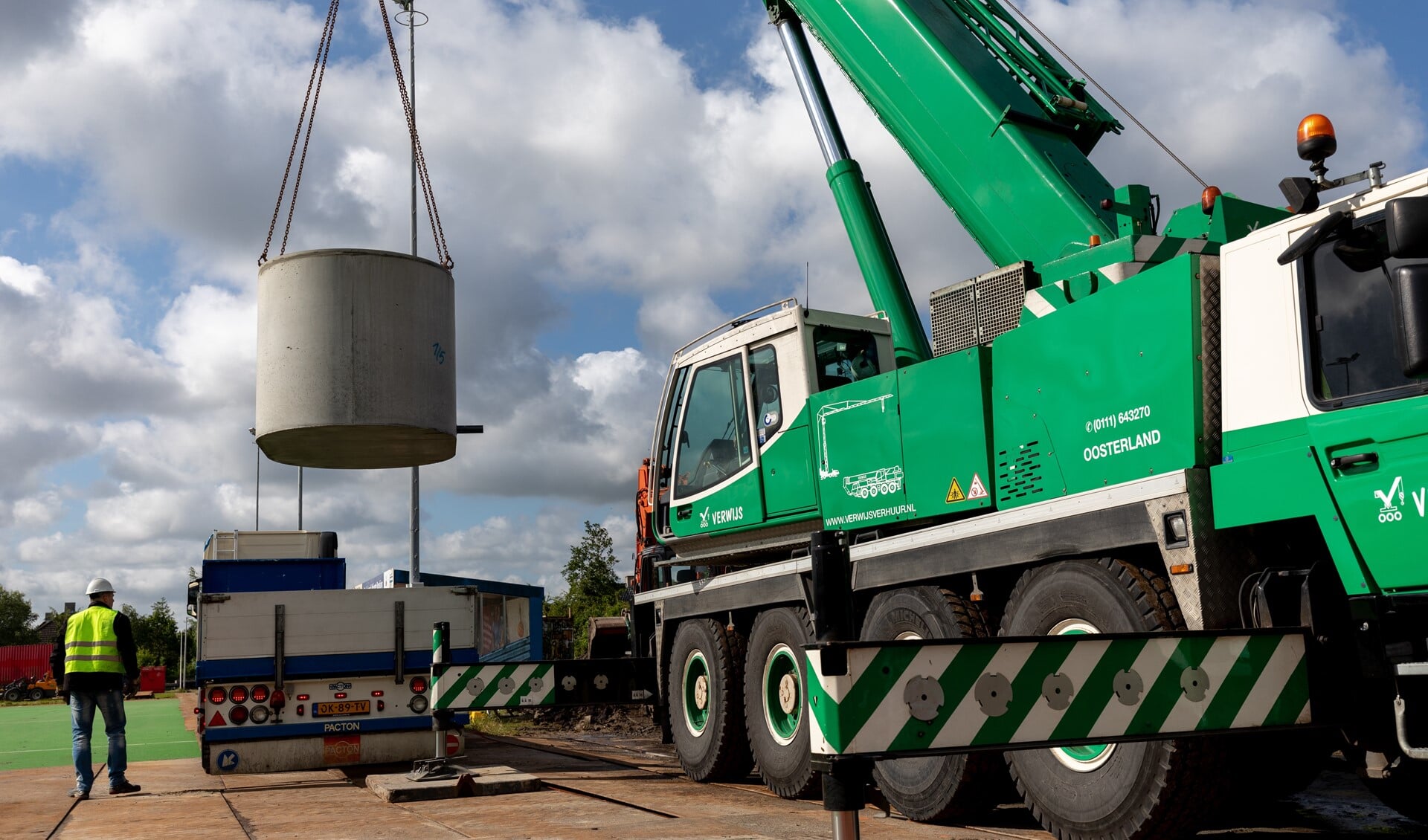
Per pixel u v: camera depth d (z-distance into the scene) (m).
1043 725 3.42
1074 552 5.54
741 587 8.52
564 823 6.56
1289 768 5.33
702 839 5.84
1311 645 4.31
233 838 6.43
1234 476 4.80
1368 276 4.40
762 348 8.42
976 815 6.41
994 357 6.31
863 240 9.51
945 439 6.57
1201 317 5.10
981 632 6.23
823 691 3.06
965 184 7.86
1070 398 5.73
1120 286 5.49
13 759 13.72
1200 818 4.94
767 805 7.36
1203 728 3.89
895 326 9.08
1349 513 4.32
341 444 8.86
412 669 10.71
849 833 3.01
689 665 9.18
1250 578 4.88
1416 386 4.15
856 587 7.18
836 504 7.46
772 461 8.15
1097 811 5.24
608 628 14.48
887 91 8.48
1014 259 7.49
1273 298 4.76
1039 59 8.00
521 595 17.81
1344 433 4.35
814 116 10.11
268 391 8.53
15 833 6.89
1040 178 7.41
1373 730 4.46
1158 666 3.79
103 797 8.84
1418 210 3.79
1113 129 7.84
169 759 12.89
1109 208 6.73
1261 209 6.16
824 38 9.11
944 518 6.69
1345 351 4.45
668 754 12.13
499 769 8.93
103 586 9.51
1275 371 4.70
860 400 7.31
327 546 17.38
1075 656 3.53
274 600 10.48
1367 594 4.29
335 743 10.46
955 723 3.23
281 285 8.57
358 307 8.55
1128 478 5.35
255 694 10.33
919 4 8.51
